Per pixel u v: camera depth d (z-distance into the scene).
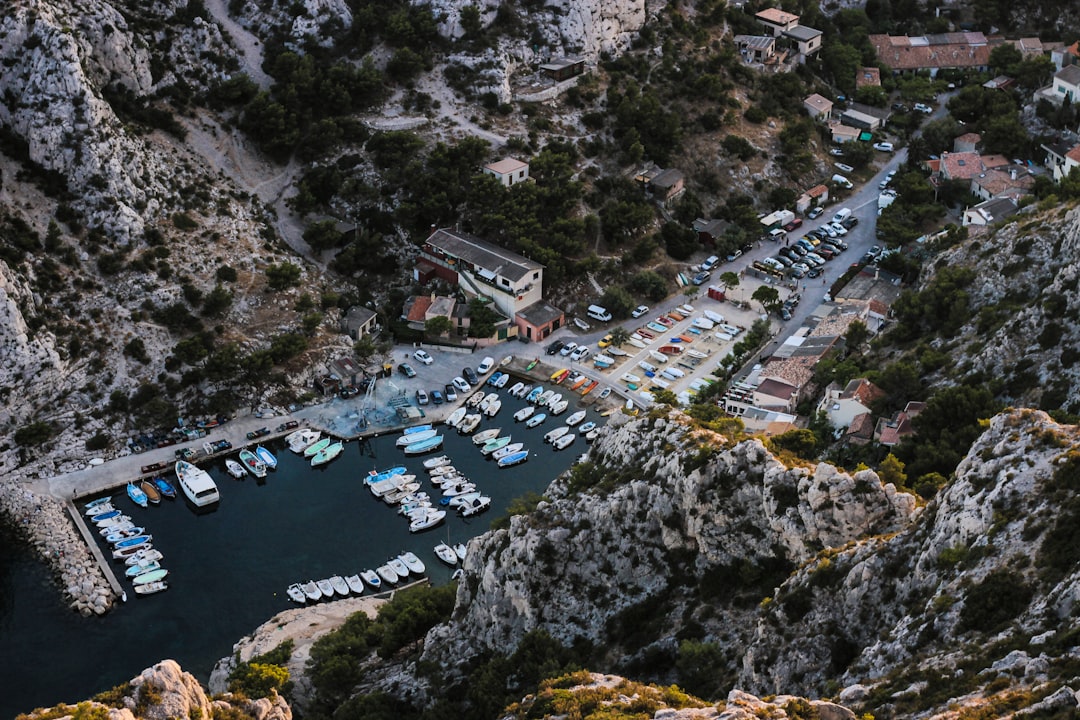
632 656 148.38
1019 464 124.31
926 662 112.69
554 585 154.88
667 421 162.75
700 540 150.50
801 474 143.00
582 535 155.12
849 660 126.12
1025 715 94.00
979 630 113.50
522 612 155.38
